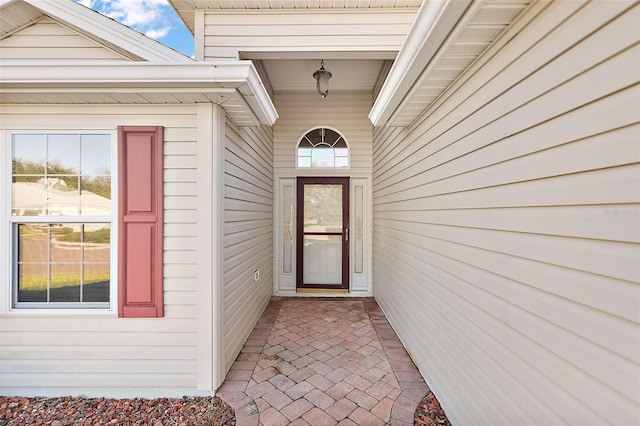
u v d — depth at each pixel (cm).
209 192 225
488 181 148
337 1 279
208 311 223
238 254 285
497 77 139
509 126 131
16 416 202
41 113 224
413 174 271
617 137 83
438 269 212
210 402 213
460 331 177
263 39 289
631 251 80
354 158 488
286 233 496
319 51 290
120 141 222
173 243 226
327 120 488
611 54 85
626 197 81
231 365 259
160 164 224
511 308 129
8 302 224
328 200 498
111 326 225
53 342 224
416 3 282
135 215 224
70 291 229
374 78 434
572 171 98
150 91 205
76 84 196
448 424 188
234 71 193
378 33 288
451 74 177
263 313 400
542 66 111
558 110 103
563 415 100
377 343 305
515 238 126
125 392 223
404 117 260
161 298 224
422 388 226
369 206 488
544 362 109
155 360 224
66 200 228
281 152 490
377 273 450
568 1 99
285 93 487
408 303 286
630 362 80
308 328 347
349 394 219
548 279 108
